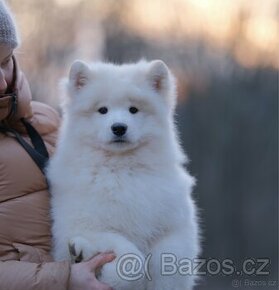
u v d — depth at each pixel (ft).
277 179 105.19
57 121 29.37
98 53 87.92
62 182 26.43
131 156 26.89
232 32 96.53
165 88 28.63
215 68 98.84
